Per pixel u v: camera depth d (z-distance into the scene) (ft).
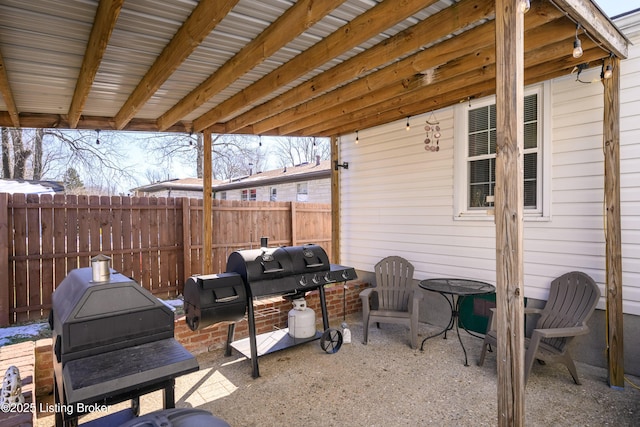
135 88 12.10
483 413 9.02
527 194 13.21
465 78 11.89
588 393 9.91
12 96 11.67
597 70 11.44
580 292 11.11
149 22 8.10
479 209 14.61
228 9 6.68
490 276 14.17
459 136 15.02
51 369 10.20
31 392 7.45
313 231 26.08
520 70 5.92
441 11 8.36
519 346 5.90
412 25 8.96
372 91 12.85
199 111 15.48
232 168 63.52
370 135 18.88
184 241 19.36
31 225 15.42
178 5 7.47
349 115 16.67
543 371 11.34
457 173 15.12
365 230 19.22
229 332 12.60
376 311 14.42
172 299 18.79
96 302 6.22
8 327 14.65
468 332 14.69
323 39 9.37
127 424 4.26
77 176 51.08
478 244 14.53
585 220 11.74
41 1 7.01
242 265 11.38
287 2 7.66
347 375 11.16
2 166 43.42
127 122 14.58
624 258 10.99
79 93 11.04
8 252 14.85
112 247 17.37
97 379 5.41
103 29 7.12
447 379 10.84
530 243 12.94
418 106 15.24
